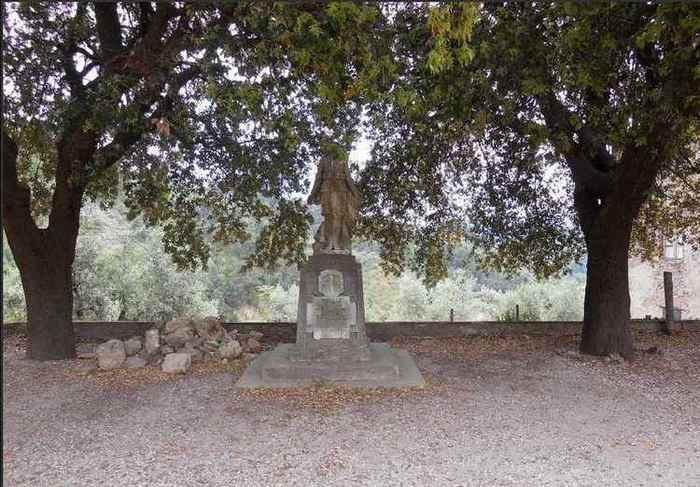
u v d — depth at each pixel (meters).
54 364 9.23
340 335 8.33
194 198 12.62
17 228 9.10
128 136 9.24
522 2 6.70
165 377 8.35
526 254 13.42
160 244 21.05
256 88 6.39
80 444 5.54
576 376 8.58
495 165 12.45
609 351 9.95
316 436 5.76
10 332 12.15
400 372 8.45
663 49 6.96
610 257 9.88
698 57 5.88
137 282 19.72
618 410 6.74
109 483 4.64
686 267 21.83
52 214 9.68
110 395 7.37
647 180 8.88
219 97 6.67
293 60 6.51
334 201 8.84
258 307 28.73
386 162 12.24
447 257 14.03
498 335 12.65
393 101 6.61
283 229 12.71
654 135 7.64
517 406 6.87
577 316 17.75
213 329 10.34
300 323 8.41
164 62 7.41
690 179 13.52
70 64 9.06
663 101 6.29
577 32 5.98
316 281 8.52
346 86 6.89
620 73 7.19
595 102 8.52
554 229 13.01
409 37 6.77
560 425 6.14
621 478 4.75
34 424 6.16
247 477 4.77
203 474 4.82
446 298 22.09
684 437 5.78
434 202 12.80
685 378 8.48
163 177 11.07
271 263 13.23
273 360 8.38
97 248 18.67
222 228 12.95
